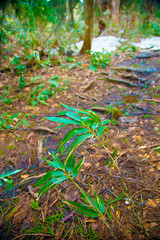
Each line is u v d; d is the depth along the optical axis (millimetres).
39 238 1218
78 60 5039
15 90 3490
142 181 1538
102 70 4293
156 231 1157
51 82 3342
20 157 1999
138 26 9234
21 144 2193
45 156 1973
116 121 2414
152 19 10469
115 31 8602
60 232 1232
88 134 903
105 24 8336
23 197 1535
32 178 1685
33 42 4508
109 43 7023
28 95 3264
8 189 1632
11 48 4887
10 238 1235
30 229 1271
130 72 4027
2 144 2186
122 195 1424
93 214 972
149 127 2203
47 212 1381
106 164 1135
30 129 2449
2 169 1854
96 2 9203
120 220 1256
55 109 2904
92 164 1786
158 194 1407
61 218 1328
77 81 3832
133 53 5551
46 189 871
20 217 1364
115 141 2049
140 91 3225
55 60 4719
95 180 1612
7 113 2732
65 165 917
